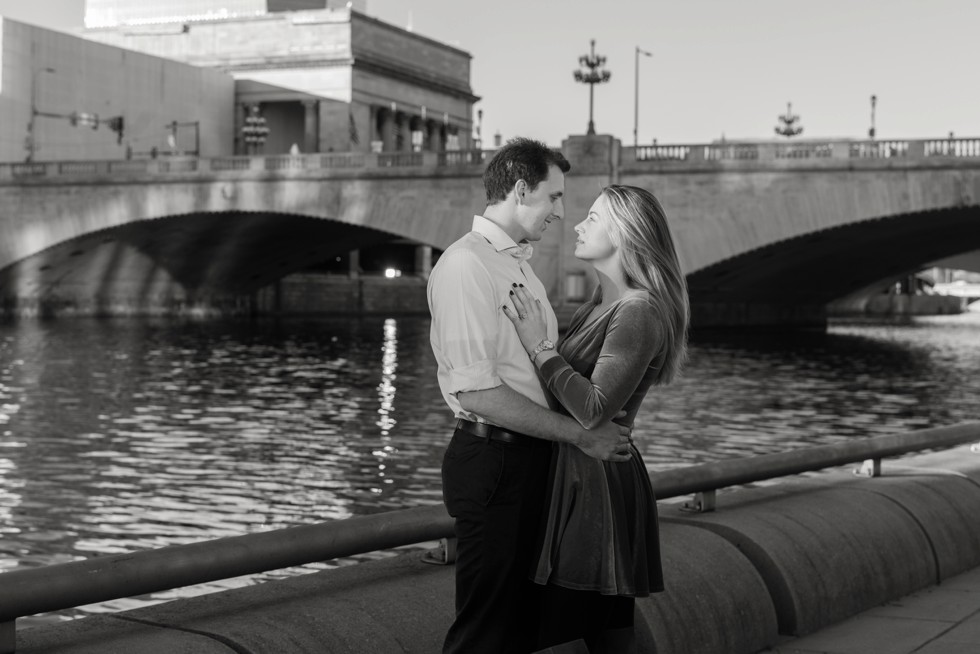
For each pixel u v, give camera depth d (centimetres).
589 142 6725
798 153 6369
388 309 11975
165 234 8556
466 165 7181
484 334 461
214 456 2664
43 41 10431
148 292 9650
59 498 2172
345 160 7506
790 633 704
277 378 4497
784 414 3484
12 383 4159
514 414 457
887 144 6178
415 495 2230
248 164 7700
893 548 797
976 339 8106
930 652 676
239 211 7712
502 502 467
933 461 999
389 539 565
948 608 771
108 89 11062
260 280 10212
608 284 499
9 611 444
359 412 3500
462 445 473
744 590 673
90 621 506
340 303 11506
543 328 472
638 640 600
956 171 6016
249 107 12688
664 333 484
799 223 6347
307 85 12488
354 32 12488
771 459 795
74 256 8625
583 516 470
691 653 625
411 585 573
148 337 6869
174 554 488
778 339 7756
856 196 6212
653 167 6612
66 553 1766
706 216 6531
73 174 8112
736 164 6438
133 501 2152
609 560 471
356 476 2430
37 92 10394
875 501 832
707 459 2625
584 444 466
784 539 725
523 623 480
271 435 3006
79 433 2995
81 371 4638
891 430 3123
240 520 1995
